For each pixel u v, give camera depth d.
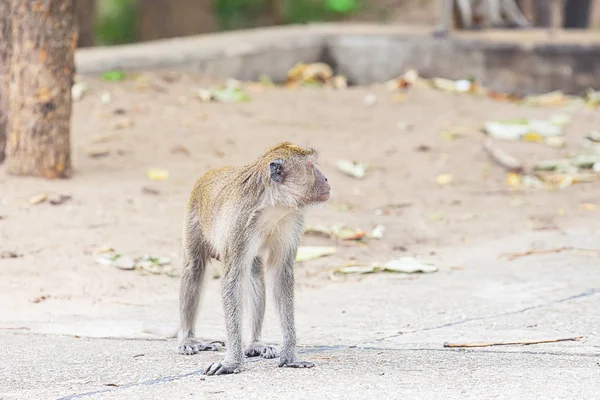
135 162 14.61
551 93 20.28
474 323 8.77
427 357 7.53
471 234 12.55
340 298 9.95
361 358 7.54
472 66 20.36
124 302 9.85
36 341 8.34
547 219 13.18
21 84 13.33
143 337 8.53
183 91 17.94
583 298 9.47
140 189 13.41
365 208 13.52
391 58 20.64
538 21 27.03
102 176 13.93
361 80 20.91
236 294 7.20
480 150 15.93
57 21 13.20
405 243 12.17
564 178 14.84
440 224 12.93
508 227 12.84
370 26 24.14
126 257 11.02
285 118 17.11
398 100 18.66
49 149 13.45
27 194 12.81
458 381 6.76
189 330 8.02
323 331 8.66
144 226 12.05
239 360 7.21
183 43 20.53
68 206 12.54
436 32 20.66
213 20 32.03
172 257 11.20
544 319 8.80
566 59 20.28
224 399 6.45
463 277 10.62
